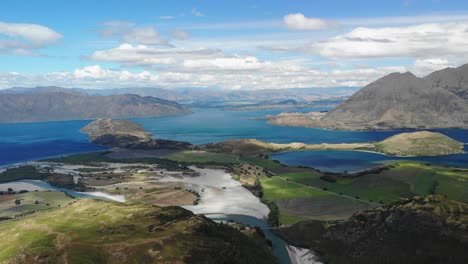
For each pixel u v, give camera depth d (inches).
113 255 7303.2
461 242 7632.9
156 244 7677.2
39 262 7165.4
